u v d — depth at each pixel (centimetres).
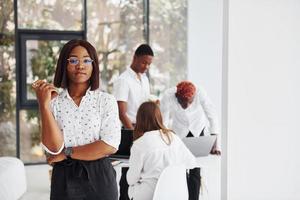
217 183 408
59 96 209
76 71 205
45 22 672
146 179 292
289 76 299
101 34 696
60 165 204
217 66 727
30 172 619
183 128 489
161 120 306
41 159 680
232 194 296
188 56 723
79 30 688
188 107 485
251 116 295
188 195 309
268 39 294
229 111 292
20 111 671
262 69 295
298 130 302
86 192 202
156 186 276
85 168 202
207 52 727
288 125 300
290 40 297
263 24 292
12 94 666
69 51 207
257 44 293
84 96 209
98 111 208
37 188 515
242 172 296
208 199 385
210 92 730
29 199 452
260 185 298
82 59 205
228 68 290
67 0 679
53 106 207
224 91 294
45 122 195
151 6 712
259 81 295
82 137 206
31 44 670
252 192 297
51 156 202
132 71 460
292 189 302
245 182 297
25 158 675
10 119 668
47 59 677
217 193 398
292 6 296
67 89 211
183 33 727
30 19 666
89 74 208
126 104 452
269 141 298
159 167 290
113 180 208
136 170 293
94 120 207
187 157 301
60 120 206
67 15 681
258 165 297
